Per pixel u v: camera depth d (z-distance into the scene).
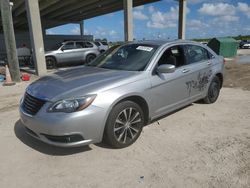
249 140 4.14
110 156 3.65
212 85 5.96
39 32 12.10
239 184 2.98
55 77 4.21
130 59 4.60
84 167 3.38
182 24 20.73
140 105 4.16
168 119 5.11
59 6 21.61
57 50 15.89
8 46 9.93
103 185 3.00
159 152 3.76
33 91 3.76
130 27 15.80
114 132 3.68
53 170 3.32
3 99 7.20
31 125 3.54
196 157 3.60
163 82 4.34
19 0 19.23
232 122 4.96
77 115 3.27
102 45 18.92
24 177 3.18
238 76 10.88
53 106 3.34
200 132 4.48
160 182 3.04
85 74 4.17
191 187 2.93
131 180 3.09
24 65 18.36
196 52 5.46
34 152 3.80
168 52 4.68
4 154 3.75
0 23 28.42
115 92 3.59
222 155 3.65
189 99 5.19
